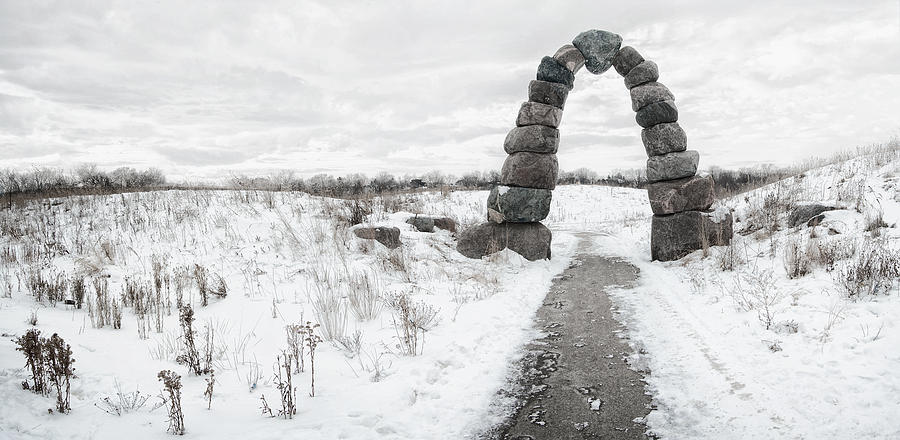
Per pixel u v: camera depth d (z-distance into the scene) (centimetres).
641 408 440
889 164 1321
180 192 1644
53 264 1009
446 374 521
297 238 1130
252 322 679
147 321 683
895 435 343
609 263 1184
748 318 621
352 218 1273
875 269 648
